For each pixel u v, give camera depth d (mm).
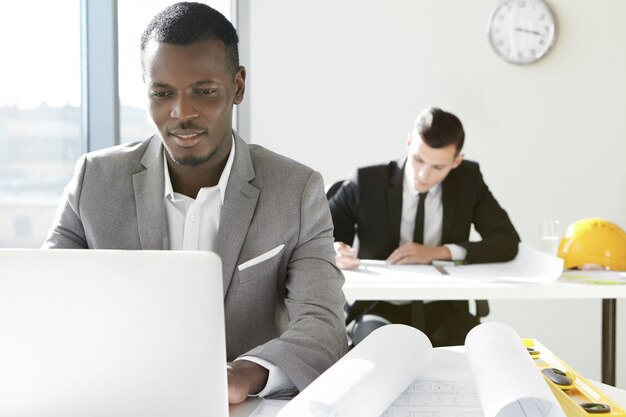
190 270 825
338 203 2824
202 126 1221
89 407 834
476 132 3885
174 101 1208
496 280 2303
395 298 2197
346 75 3871
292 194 1363
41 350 822
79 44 2914
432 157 2650
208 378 844
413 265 2611
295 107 3891
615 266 2559
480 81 3861
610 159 3895
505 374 970
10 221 2623
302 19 3863
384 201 2789
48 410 831
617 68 3867
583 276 2420
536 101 3873
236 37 1282
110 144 2988
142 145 1419
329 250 1386
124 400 835
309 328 1232
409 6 3840
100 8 2938
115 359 827
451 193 2828
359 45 3859
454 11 3842
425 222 2828
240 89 1319
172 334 831
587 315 3902
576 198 3900
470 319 2670
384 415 1040
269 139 3906
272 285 1359
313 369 1146
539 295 2209
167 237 1362
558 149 3891
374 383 990
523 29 3830
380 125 3885
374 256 2793
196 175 1331
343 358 1062
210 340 839
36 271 813
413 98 3871
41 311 816
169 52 1195
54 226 1394
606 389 1229
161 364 833
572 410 1005
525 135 3885
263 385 1126
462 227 2818
